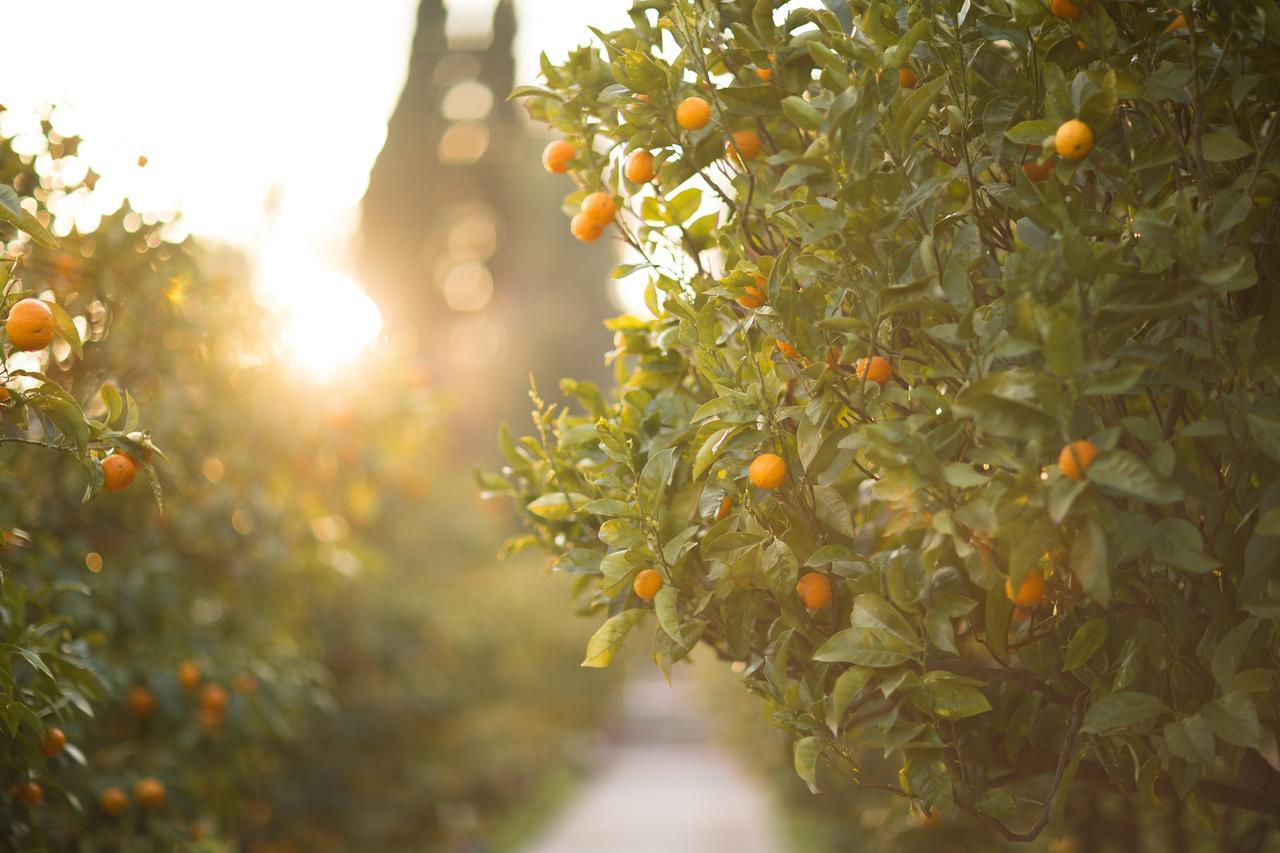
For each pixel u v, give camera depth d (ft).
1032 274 9.52
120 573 15.08
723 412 10.36
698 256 11.53
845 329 10.25
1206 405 9.92
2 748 11.70
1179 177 9.97
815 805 37.17
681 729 102.17
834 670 10.76
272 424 18.83
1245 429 9.81
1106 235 10.10
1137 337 10.23
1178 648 9.96
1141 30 10.25
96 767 13.87
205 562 17.85
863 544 11.12
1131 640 10.19
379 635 31.09
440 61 115.75
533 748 63.46
